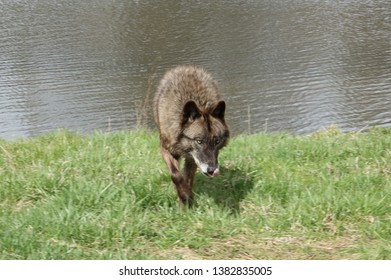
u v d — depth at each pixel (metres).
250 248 5.91
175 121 6.23
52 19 37.81
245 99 21.42
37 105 20.72
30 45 30.67
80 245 5.87
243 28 34.47
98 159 6.71
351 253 5.86
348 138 7.33
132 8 41.38
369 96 21.31
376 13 37.81
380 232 5.99
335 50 29.11
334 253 5.86
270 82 23.56
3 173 6.54
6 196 6.29
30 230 5.89
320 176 6.60
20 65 26.59
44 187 6.35
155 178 6.45
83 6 42.38
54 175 6.45
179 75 6.45
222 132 6.19
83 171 6.56
